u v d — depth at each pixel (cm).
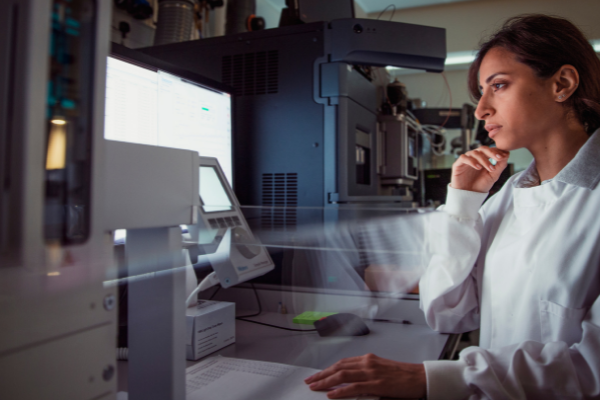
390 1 445
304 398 54
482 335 94
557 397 58
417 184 249
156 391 42
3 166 28
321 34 118
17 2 28
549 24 81
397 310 97
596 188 76
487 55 87
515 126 85
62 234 30
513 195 96
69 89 30
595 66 82
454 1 444
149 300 42
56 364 31
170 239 43
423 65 126
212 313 68
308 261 91
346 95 118
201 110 104
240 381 56
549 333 75
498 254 89
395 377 60
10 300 28
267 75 123
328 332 79
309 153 119
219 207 71
